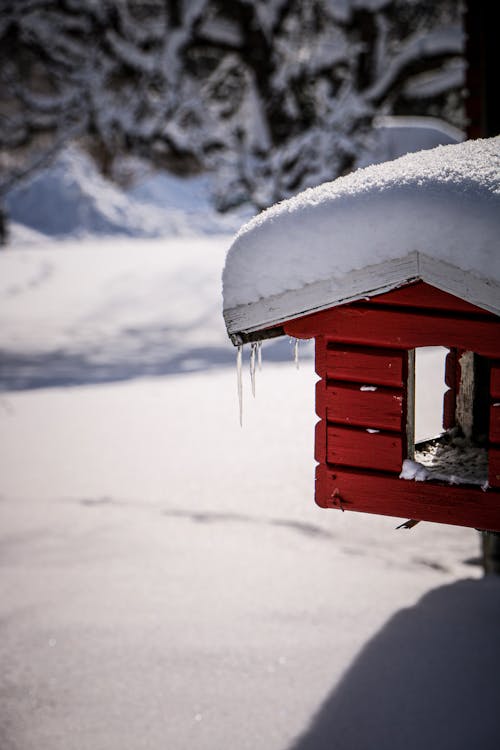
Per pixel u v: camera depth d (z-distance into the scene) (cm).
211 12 1356
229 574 432
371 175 223
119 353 1387
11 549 473
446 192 203
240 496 552
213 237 2922
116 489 574
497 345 219
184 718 308
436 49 1261
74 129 1393
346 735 294
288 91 1361
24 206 2908
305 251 217
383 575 427
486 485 233
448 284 202
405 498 240
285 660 342
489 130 416
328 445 249
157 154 1437
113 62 1354
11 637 370
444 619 369
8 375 1196
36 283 1969
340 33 1329
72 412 817
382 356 236
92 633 371
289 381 908
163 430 724
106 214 2988
